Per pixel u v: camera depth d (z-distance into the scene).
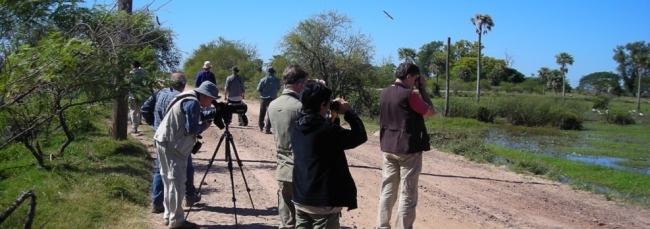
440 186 9.47
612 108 49.47
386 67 29.05
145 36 6.21
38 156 7.89
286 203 5.37
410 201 5.80
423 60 89.38
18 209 5.78
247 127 16.52
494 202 8.48
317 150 4.38
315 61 28.67
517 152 15.75
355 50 28.42
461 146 14.00
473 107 36.09
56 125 9.19
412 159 5.76
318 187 4.36
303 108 4.55
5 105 4.66
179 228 6.02
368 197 8.24
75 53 4.95
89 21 5.81
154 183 6.56
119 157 9.27
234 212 6.59
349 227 6.64
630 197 9.75
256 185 8.58
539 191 9.54
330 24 28.36
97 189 6.98
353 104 28.28
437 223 7.12
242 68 52.12
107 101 6.11
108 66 5.57
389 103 5.76
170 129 5.84
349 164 11.00
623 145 23.03
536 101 35.41
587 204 8.75
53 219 5.72
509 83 85.44
